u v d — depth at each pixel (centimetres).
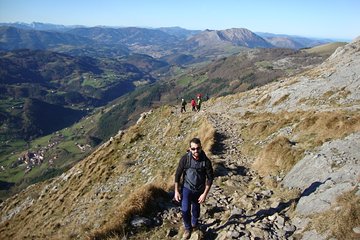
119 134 4984
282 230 966
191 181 941
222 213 1229
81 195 3534
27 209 4666
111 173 3628
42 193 4869
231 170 1878
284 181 1483
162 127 4569
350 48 5334
